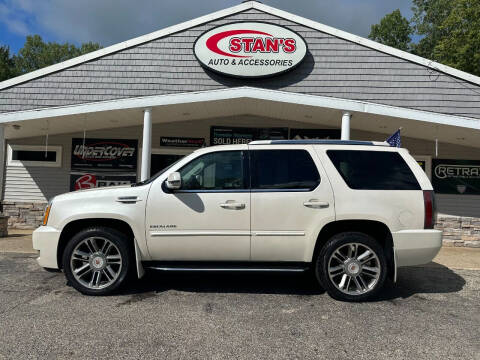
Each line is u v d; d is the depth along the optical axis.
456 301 4.25
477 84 7.71
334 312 3.77
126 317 3.51
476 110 7.70
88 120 8.83
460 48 16.91
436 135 8.95
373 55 8.04
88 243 4.18
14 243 7.32
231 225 4.07
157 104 7.97
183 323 3.40
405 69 7.95
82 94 8.15
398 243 4.01
